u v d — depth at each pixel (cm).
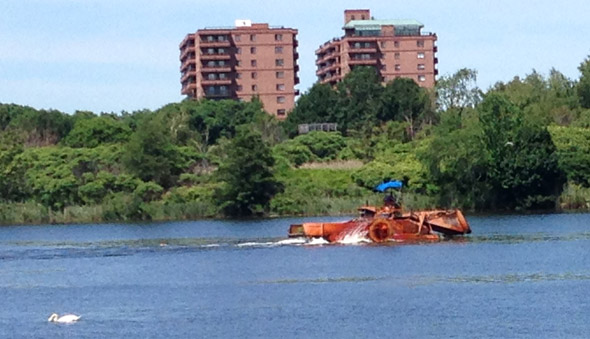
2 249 14788
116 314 8662
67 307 9138
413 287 9594
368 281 10081
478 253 12325
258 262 12031
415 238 14162
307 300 9031
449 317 8025
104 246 14888
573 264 11031
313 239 14262
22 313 8875
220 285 10181
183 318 8350
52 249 14650
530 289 9288
